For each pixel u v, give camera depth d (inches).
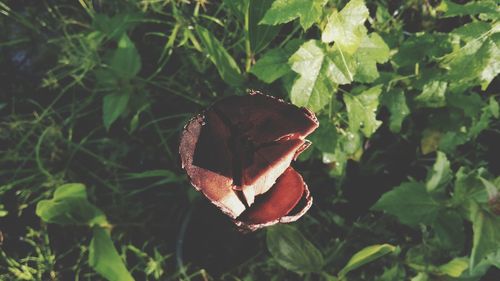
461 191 15.6
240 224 11.7
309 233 17.8
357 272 17.3
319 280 16.8
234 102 11.0
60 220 16.6
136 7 18.7
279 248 16.2
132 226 18.3
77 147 18.2
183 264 17.7
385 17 18.0
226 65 16.1
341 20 12.8
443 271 15.9
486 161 18.4
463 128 16.8
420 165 18.5
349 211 18.3
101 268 15.5
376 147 18.7
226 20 18.2
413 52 15.5
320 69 13.5
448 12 13.8
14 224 18.4
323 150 15.6
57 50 19.3
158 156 18.9
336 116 16.3
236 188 10.8
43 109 19.1
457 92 16.0
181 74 18.7
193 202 17.8
